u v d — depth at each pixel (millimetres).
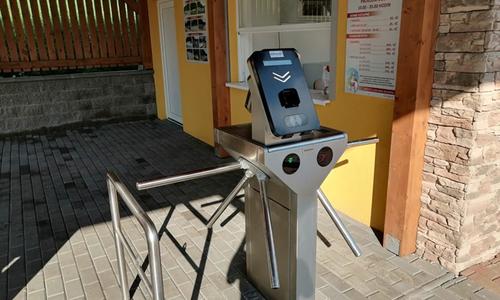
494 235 2438
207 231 2957
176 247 2746
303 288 1905
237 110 4465
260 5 4203
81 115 6539
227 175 4062
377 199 2799
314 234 1847
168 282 2369
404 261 2492
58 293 2303
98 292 2301
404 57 2250
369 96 2664
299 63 1643
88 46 6410
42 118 6254
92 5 6305
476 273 2350
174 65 6316
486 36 1952
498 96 2102
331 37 2883
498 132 2178
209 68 4871
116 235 1912
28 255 2705
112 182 1781
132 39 6738
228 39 4355
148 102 7020
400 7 2338
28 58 6047
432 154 2324
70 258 2658
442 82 2191
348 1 2689
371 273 2393
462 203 2223
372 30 2545
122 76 6695
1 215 3322
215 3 4195
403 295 2195
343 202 3094
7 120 6012
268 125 1528
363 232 2844
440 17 2129
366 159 2807
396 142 2402
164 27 6332
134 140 5664
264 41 4527
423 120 2293
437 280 2307
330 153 1678
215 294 2256
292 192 1745
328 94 3059
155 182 1601
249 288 2297
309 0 3803
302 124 1575
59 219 3230
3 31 5824
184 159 4730
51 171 4414
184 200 3514
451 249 2340
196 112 5473
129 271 2490
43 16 6012
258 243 2145
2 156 5031
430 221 2426
